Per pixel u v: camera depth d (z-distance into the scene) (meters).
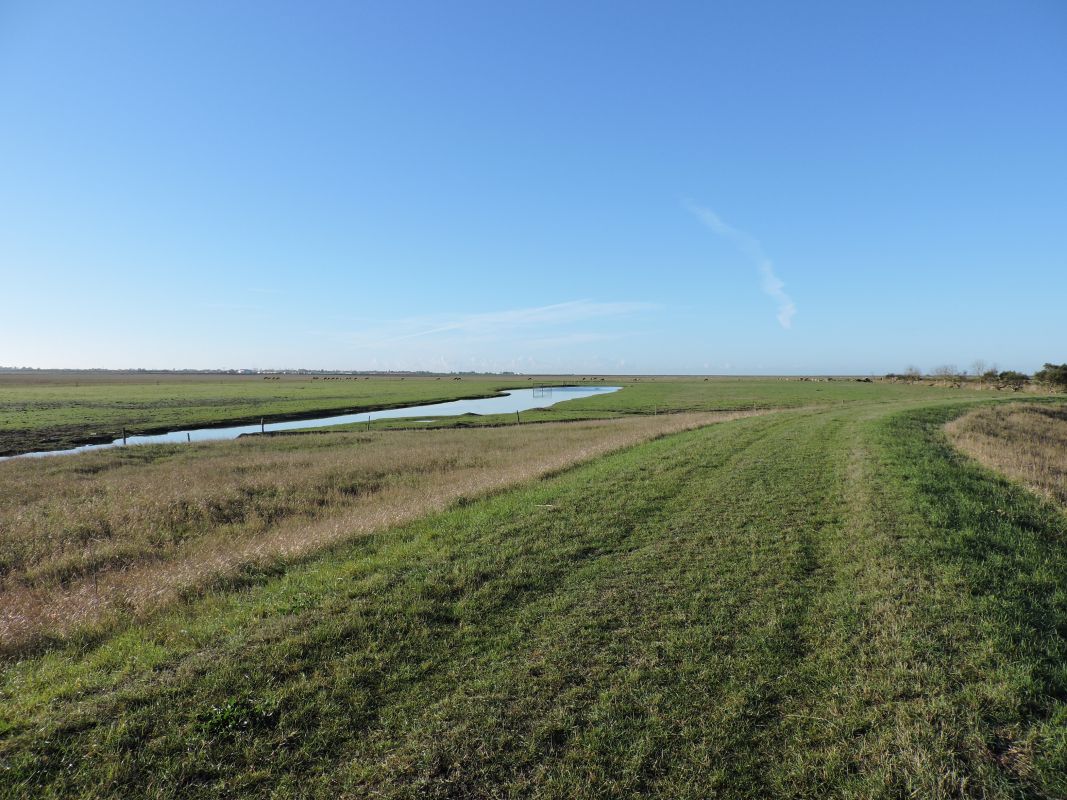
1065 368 62.38
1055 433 26.42
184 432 43.97
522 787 4.09
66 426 44.38
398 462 24.20
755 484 13.14
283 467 23.70
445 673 5.54
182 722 4.82
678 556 8.58
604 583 7.64
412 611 6.80
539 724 4.74
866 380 139.00
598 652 5.83
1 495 18.62
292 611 7.02
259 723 4.82
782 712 4.84
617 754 4.38
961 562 7.50
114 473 23.05
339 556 9.70
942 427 22.81
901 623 6.07
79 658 6.55
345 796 4.05
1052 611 6.19
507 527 10.26
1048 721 4.50
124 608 8.11
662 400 68.62
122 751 4.46
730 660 5.59
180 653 6.04
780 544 8.92
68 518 15.32
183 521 15.70
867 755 4.31
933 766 4.11
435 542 9.68
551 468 16.67
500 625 6.53
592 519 10.66
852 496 11.58
